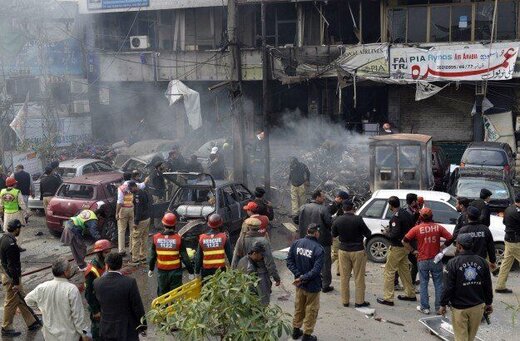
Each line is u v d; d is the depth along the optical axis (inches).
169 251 328.8
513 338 317.4
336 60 821.2
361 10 858.8
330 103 954.1
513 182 687.1
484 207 402.6
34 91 962.7
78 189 546.0
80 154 862.5
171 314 213.9
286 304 375.9
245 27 961.5
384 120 937.5
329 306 370.0
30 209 668.7
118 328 247.8
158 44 1001.5
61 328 247.9
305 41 904.3
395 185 609.9
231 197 523.5
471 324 271.1
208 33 983.0
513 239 378.6
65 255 500.4
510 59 744.3
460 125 879.1
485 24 805.2
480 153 661.3
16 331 335.6
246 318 197.9
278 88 978.1
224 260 328.5
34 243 542.0
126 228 527.2
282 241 533.0
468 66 763.4
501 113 824.9
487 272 269.0
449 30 820.6
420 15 829.2
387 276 370.0
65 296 247.3
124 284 248.1
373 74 805.9
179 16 987.3
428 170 606.9
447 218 447.2
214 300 200.5
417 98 796.6
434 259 345.7
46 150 800.3
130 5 973.2
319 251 307.4
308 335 312.7
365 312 356.2
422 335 323.6
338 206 422.3
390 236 366.3
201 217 486.0
